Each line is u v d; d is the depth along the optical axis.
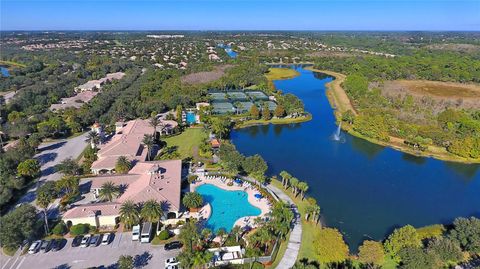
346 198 109.44
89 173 116.19
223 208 98.50
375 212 102.00
